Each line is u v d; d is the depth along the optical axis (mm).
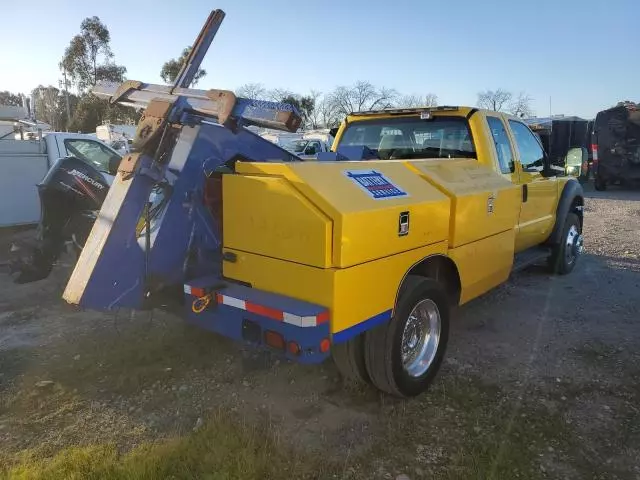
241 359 4141
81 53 46875
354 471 2863
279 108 3020
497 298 6020
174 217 3492
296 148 20625
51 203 5715
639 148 16859
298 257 3025
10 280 6402
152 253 3463
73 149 9328
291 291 3098
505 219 4645
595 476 2852
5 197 8617
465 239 3996
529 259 6055
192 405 3510
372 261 3102
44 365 4055
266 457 2904
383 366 3402
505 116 5586
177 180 3459
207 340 4480
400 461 2959
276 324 2984
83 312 5223
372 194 3207
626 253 8422
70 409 3430
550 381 3945
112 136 27109
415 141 5375
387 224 3174
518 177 5441
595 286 6496
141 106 3781
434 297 3695
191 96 3426
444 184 3857
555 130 20266
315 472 2846
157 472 2762
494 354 4453
